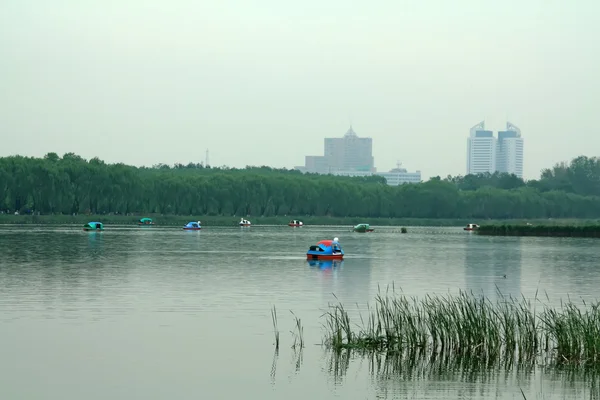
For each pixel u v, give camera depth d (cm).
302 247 9606
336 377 2533
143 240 10669
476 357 2830
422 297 4544
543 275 6184
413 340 2997
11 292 4509
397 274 6112
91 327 3353
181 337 3144
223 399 2273
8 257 7144
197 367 2638
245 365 2670
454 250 9762
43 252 7844
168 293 4556
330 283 5291
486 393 2370
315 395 2327
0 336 3128
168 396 2295
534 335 2934
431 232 17412
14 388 2358
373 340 3025
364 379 2508
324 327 3406
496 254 8969
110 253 7875
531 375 2578
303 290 4819
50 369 2589
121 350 2884
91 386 2389
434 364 2716
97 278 5366
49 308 3888
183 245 9681
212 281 5300
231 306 4041
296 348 2953
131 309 3888
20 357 2752
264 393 2338
